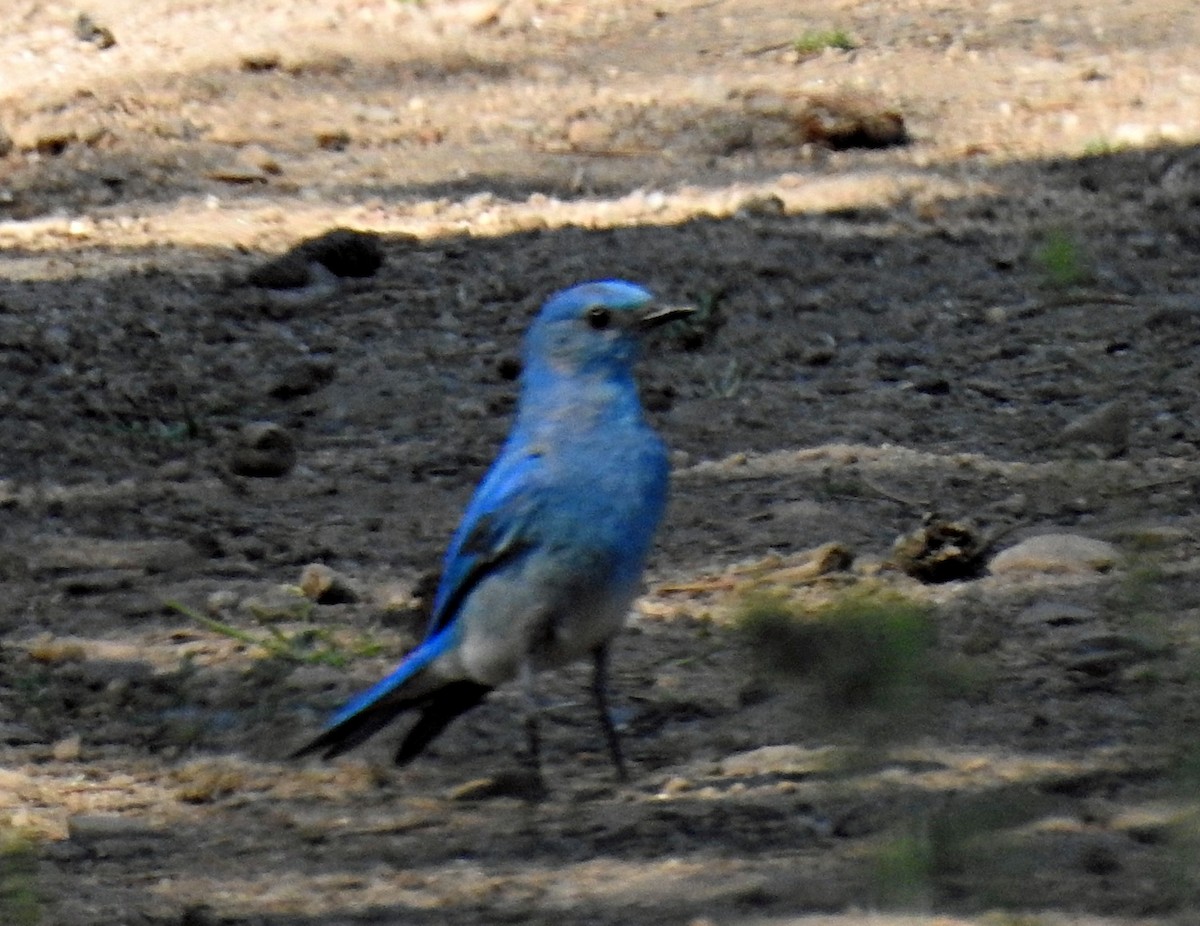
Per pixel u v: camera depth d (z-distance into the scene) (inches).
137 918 322.0
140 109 992.9
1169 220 818.2
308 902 330.6
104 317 739.4
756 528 546.3
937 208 844.6
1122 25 1083.3
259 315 748.0
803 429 633.0
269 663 458.9
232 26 1138.7
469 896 327.6
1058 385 661.3
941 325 724.7
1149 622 420.2
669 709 430.0
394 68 1068.5
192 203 890.7
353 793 393.7
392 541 553.9
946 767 372.2
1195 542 508.1
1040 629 457.4
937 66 1037.8
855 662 245.3
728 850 341.4
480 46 1099.9
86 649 477.4
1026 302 739.4
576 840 355.6
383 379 691.4
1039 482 573.0
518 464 364.5
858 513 555.2
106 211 884.6
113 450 630.5
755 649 251.3
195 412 663.8
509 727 424.8
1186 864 299.4
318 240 779.4
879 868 295.6
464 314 745.0
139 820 382.0
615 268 777.6
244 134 975.0
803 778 379.2
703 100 986.1
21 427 644.1
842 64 1046.4
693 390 673.6
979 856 298.2
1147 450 596.1
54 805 392.2
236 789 398.0
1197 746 320.5
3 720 438.0
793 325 727.7
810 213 843.4
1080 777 363.3
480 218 858.8
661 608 493.4
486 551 365.7
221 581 525.0
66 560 539.8
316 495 593.3
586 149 952.3
